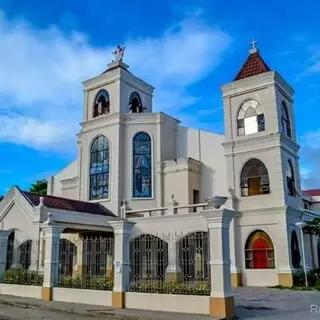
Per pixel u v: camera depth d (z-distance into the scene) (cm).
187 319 1184
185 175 2973
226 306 1229
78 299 1588
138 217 2689
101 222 2738
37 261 1972
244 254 2561
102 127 3231
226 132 2836
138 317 1244
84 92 3453
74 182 3406
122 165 3092
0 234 1975
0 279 1912
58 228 1762
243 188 2700
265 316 1294
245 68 2948
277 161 2586
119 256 1503
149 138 3155
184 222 2483
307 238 2883
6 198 2434
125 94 3300
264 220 2541
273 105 2683
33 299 1680
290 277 2375
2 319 1281
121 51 3391
